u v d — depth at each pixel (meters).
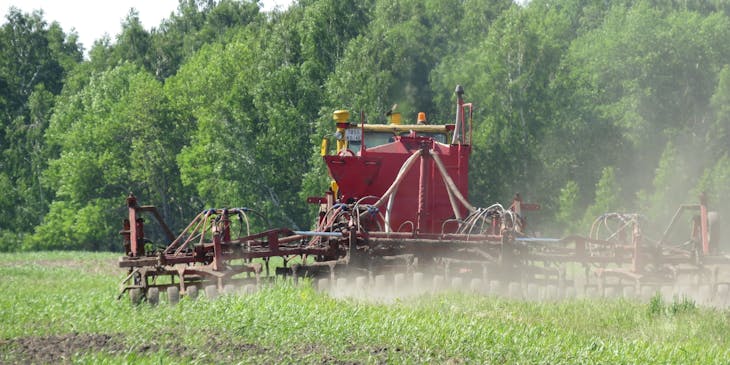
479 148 129.75
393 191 38.59
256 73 141.12
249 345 22.88
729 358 22.52
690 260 35.66
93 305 31.33
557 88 132.50
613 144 138.75
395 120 48.81
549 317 28.67
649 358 21.92
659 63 148.00
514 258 33.88
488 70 134.62
